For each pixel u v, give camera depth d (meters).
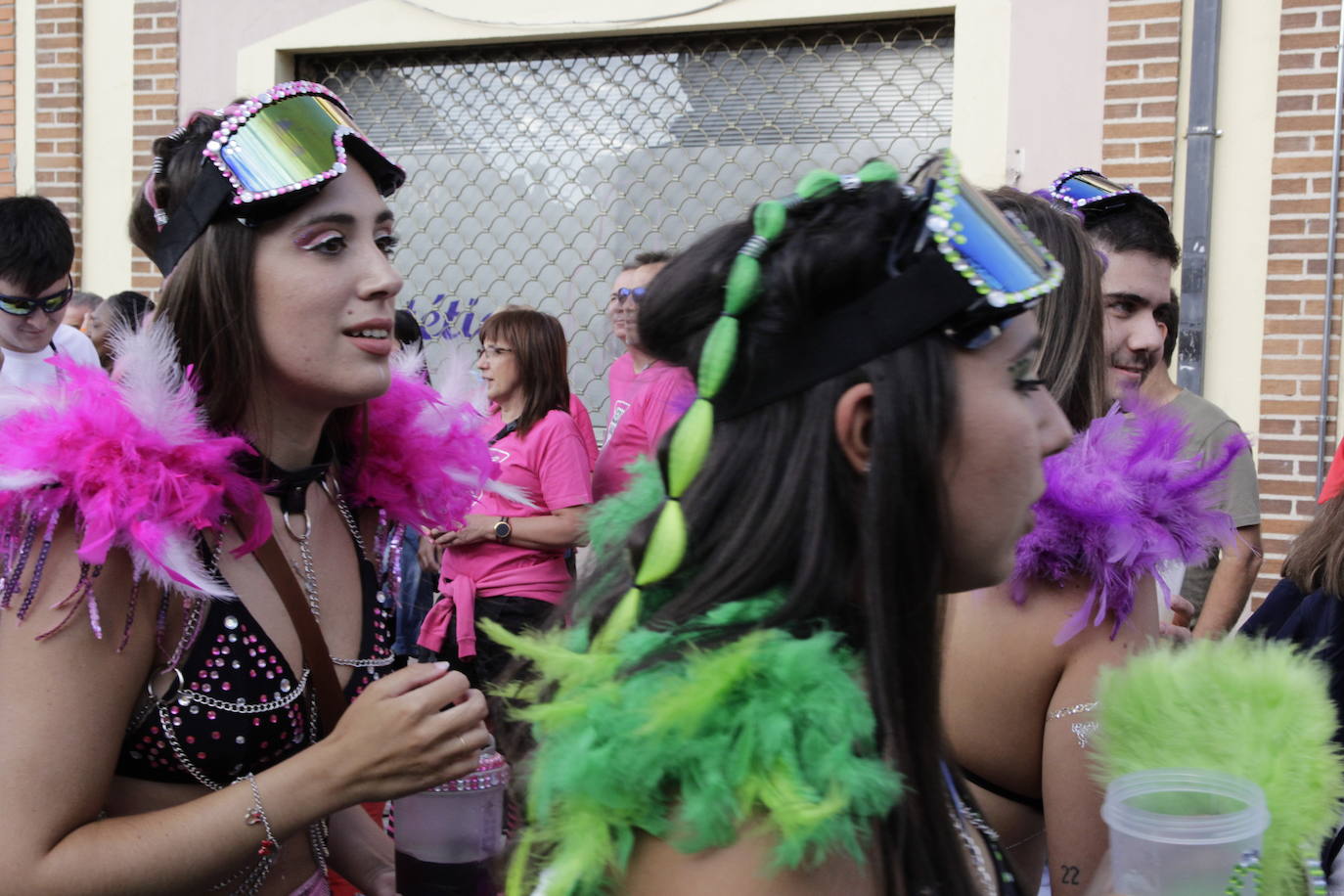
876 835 0.83
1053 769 1.25
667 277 0.94
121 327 1.40
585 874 0.81
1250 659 1.07
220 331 1.33
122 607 1.19
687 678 0.82
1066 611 1.27
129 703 1.21
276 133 1.34
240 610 1.30
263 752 1.32
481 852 1.40
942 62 4.61
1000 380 0.88
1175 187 4.19
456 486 1.68
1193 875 0.89
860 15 4.55
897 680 0.84
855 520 0.86
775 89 4.83
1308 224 4.04
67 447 1.17
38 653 1.14
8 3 5.47
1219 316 4.16
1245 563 2.77
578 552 3.67
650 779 0.79
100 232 5.48
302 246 1.34
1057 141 4.32
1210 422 2.74
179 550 1.20
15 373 3.31
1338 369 4.04
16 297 3.24
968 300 0.83
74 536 1.17
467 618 3.48
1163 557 1.27
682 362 0.95
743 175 4.89
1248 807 0.92
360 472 1.58
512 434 3.61
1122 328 2.04
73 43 5.39
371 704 1.25
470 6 5.00
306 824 1.23
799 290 0.85
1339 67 3.96
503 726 1.07
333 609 1.50
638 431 3.04
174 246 1.36
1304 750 1.00
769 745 0.76
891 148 4.69
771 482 0.87
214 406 1.36
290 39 5.21
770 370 0.87
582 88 5.09
